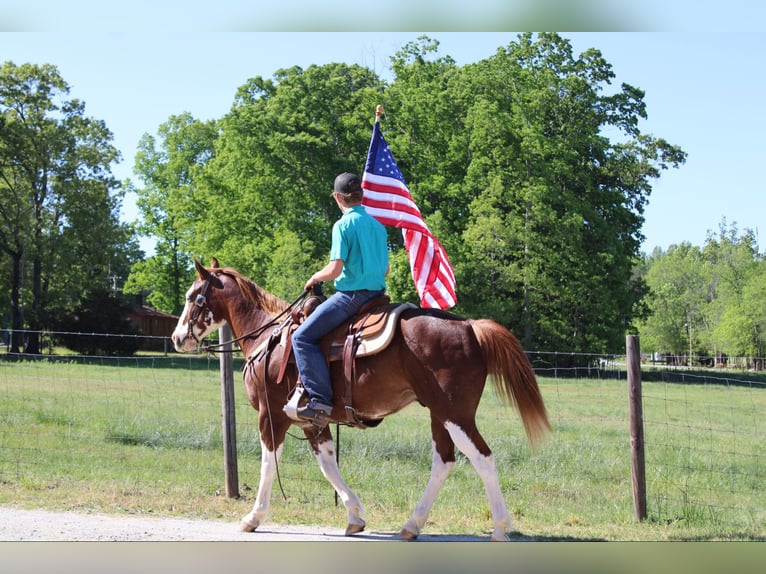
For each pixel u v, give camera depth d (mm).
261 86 47938
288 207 44500
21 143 48625
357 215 6801
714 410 20688
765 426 17094
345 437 12289
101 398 17156
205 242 47781
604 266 44250
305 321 6707
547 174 43375
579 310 44250
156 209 62781
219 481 9406
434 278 8398
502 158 43875
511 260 44562
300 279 37875
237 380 22859
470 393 6191
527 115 45469
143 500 8172
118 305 49938
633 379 7812
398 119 45406
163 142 62312
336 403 6664
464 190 44250
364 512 7395
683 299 91812
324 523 7543
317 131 43562
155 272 63438
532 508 8398
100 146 52500
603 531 7242
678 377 34812
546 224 42531
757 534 7172
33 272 52656
